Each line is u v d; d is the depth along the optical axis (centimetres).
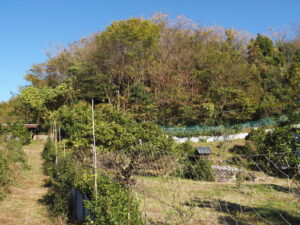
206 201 916
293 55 3559
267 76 3055
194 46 3353
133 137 1088
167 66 2958
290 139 1595
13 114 3209
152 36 3086
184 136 2425
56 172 1106
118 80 2931
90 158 1121
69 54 3591
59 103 2984
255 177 1276
